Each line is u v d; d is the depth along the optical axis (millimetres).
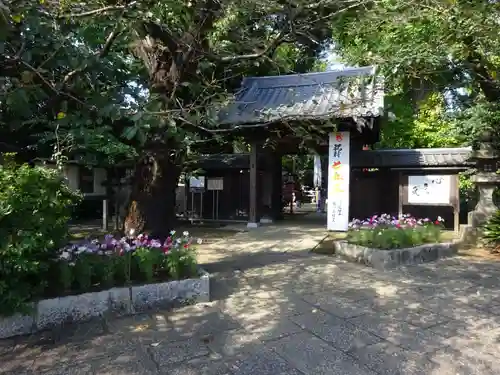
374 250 5746
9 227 3008
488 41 5086
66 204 3449
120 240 4086
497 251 6984
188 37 4262
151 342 3057
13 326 3162
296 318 3623
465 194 10555
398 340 3150
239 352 2900
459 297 4309
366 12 4117
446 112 8805
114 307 3623
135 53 5328
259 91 10500
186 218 11938
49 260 3535
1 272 3010
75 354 2840
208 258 6328
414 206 10453
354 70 9727
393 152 10492
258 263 5953
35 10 3021
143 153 4727
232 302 4066
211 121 3908
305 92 9789
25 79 3098
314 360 2791
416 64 5758
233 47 4637
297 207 19625
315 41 4246
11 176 3084
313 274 5277
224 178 11961
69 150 5715
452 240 7305
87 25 3680
